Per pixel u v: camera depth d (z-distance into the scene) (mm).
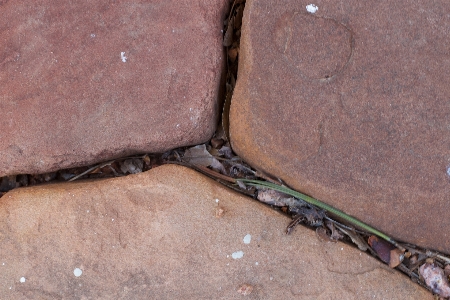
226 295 958
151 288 961
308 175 948
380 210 948
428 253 964
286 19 942
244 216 960
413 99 938
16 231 969
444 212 945
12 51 966
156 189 963
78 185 971
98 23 961
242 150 964
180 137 962
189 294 959
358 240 965
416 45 938
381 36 938
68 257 965
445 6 936
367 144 942
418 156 940
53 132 963
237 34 982
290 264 958
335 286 957
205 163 985
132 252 961
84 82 960
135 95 958
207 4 957
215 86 959
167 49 958
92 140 962
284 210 973
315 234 960
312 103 943
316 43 940
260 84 945
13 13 966
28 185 997
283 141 946
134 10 959
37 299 967
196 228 959
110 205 964
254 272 958
